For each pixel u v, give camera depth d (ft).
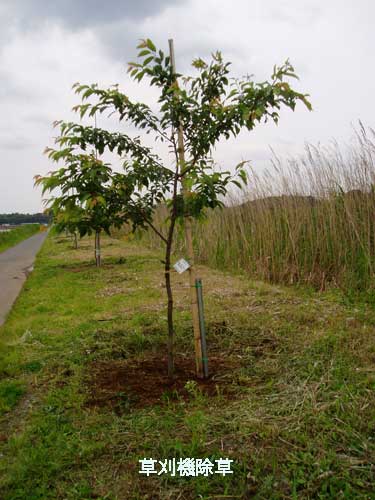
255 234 30.25
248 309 19.76
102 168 9.64
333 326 16.06
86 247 61.00
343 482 7.60
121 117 10.97
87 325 19.07
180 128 11.16
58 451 9.21
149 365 13.97
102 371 13.67
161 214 43.06
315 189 24.98
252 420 9.66
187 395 11.53
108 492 7.93
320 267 24.25
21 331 19.19
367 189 22.36
